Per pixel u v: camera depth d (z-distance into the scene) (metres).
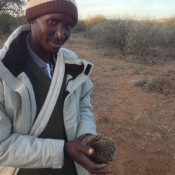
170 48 6.45
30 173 0.83
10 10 9.27
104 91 3.75
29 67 0.81
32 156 0.74
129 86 3.93
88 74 0.86
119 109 3.21
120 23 6.70
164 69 4.98
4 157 0.75
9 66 0.75
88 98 0.94
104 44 6.68
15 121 0.77
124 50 6.16
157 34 6.48
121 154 2.39
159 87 3.75
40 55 0.81
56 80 0.82
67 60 0.86
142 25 6.55
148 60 5.60
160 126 2.87
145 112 3.15
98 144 0.77
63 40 0.78
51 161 0.75
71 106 0.84
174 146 2.55
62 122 0.84
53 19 0.75
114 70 4.77
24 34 0.82
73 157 0.76
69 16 0.76
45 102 0.81
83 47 7.07
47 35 0.76
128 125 2.86
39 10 0.75
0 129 0.74
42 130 0.81
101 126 2.81
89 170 0.76
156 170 2.27
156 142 2.61
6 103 0.76
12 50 0.77
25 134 0.79
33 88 0.80
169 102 3.42
